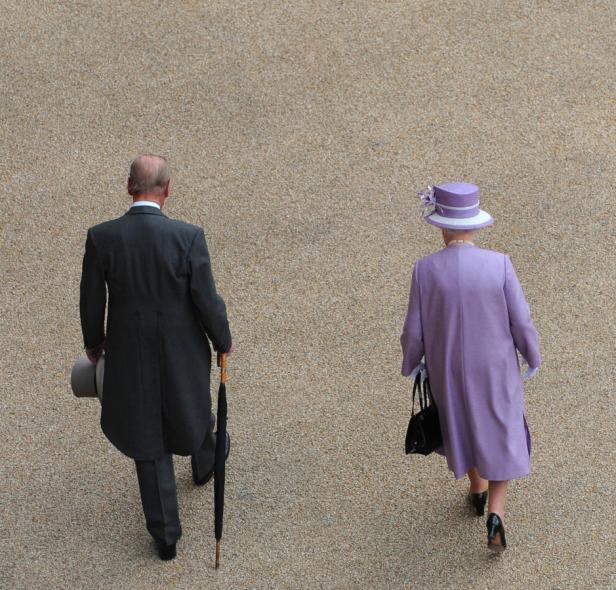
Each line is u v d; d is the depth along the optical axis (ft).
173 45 101.24
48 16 105.50
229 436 67.51
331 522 62.23
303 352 73.20
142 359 54.95
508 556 59.77
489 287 55.06
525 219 82.64
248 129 92.17
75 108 95.09
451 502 63.05
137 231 53.47
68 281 79.51
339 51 99.55
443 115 92.48
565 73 96.22
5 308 77.25
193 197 85.97
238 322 75.56
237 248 81.51
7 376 72.23
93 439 67.87
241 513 63.00
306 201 85.20
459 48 99.25
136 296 54.08
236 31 102.42
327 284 78.28
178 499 64.13
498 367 55.93
